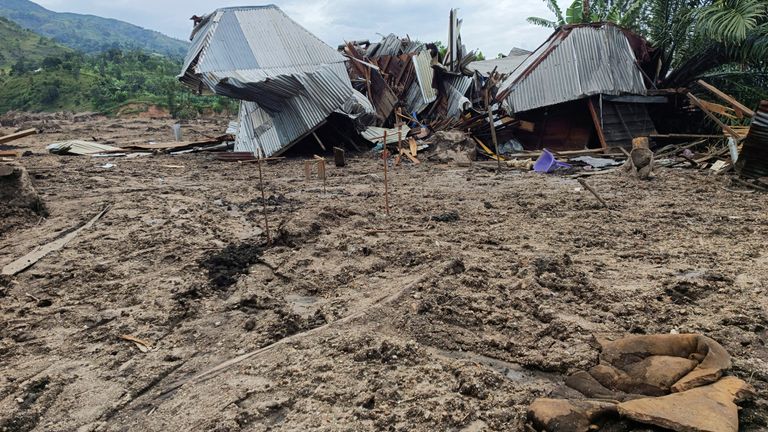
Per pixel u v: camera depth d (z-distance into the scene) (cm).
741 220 793
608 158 1449
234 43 1714
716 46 1502
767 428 320
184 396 390
